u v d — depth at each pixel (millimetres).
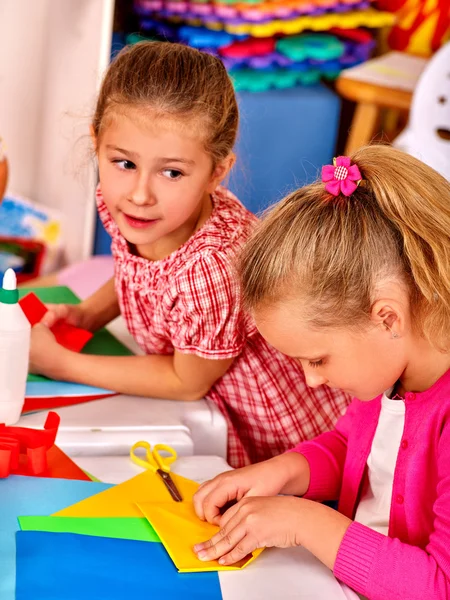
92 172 2342
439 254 899
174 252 1325
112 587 880
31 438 1093
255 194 2641
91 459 1149
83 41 2271
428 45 3086
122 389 1357
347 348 920
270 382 1436
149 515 1005
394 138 3152
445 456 949
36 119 2336
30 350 1352
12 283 1157
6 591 856
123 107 1193
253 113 2549
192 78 1211
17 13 2248
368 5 2750
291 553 981
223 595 892
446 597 883
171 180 1221
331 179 936
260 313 945
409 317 923
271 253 926
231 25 2451
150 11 2521
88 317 1576
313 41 2676
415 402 994
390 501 1074
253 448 1506
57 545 935
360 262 894
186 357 1332
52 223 2395
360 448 1099
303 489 1119
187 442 1225
